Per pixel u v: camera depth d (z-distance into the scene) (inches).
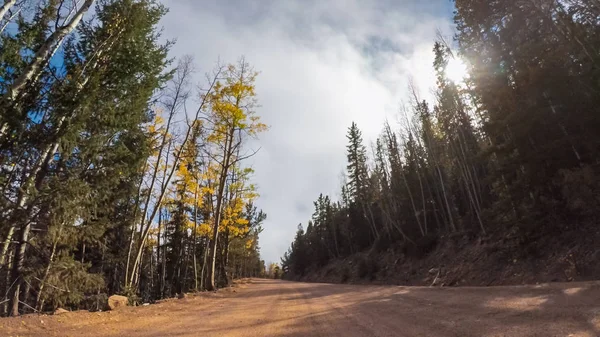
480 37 801.6
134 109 536.4
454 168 1425.9
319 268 2751.0
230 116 767.7
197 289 866.8
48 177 480.7
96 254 879.7
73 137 438.9
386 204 1624.0
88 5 502.3
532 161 614.2
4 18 475.5
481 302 351.9
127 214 791.1
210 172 880.3
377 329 279.6
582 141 550.9
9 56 467.2
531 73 597.0
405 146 1546.5
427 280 979.9
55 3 502.3
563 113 576.7
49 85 482.3
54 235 419.5
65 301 435.5
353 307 434.6
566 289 334.6
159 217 1049.5
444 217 1242.0
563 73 575.2
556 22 648.4
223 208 1000.2
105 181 497.4
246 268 3464.6
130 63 536.4
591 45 559.2
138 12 528.7
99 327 317.7
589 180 513.3
